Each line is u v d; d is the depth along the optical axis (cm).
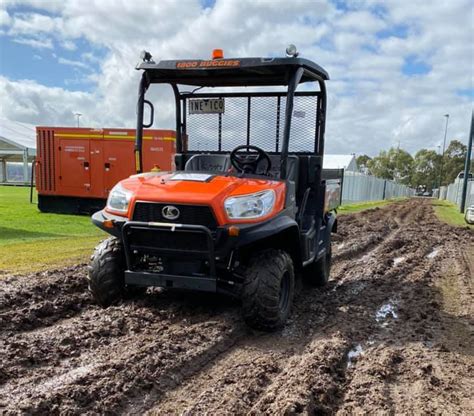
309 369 336
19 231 985
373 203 3269
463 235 1278
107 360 338
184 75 499
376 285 638
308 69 462
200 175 450
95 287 458
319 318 477
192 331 402
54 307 452
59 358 341
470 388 330
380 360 368
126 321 419
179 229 394
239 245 396
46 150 1412
